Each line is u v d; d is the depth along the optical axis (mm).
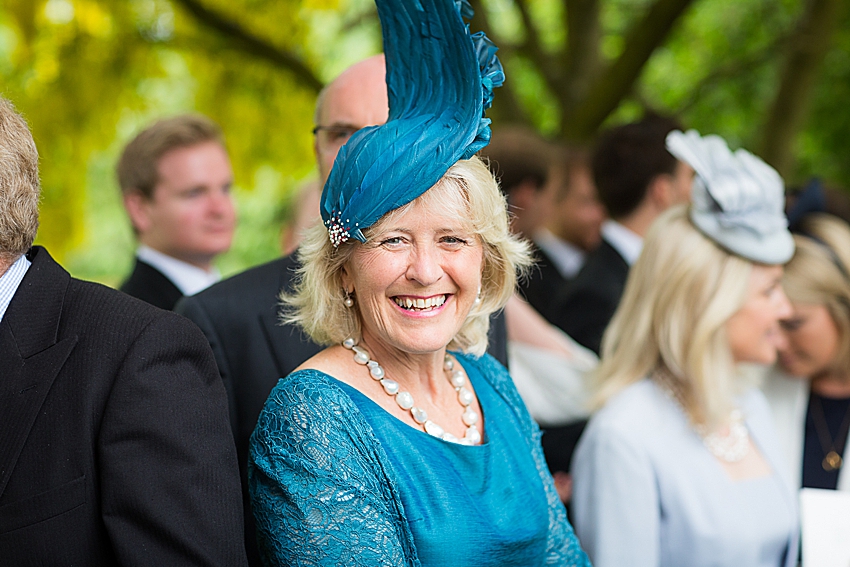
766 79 9195
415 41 1721
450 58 1694
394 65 1763
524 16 7555
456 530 1721
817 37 7152
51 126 6199
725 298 2602
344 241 1717
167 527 1613
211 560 1640
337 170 1722
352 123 2393
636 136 3922
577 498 2662
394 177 1653
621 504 2549
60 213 6375
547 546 1949
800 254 3082
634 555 2525
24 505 1605
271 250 12930
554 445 3480
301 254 1835
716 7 9555
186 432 1684
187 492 1649
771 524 2627
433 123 1690
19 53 6137
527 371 3516
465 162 1728
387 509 1681
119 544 1606
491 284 1913
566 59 7344
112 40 6402
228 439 1772
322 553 1594
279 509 1633
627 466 2562
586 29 7293
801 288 3045
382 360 1840
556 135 7238
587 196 5414
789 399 3230
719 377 2602
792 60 7207
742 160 2734
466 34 1654
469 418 1929
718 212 2666
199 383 1761
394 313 1742
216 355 2305
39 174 1782
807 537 2713
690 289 2645
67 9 6242
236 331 2322
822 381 3199
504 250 1850
